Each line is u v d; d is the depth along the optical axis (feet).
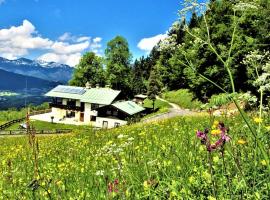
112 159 30.40
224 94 15.07
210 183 17.78
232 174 18.29
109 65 382.42
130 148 33.88
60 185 25.02
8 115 421.18
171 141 34.91
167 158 25.31
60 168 35.60
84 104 328.29
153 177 21.81
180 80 355.36
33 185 18.83
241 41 120.37
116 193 18.40
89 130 84.48
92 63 417.49
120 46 386.11
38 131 231.91
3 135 221.05
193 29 20.54
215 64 146.00
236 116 42.39
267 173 17.22
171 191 18.76
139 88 471.21
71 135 81.10
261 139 18.01
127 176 22.70
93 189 22.56
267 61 17.88
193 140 29.66
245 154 19.60
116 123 301.02
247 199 15.56
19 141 96.78
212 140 23.68
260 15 85.46
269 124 28.17
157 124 61.36
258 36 92.32
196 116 65.82
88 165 33.30
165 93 367.45
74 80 416.26
